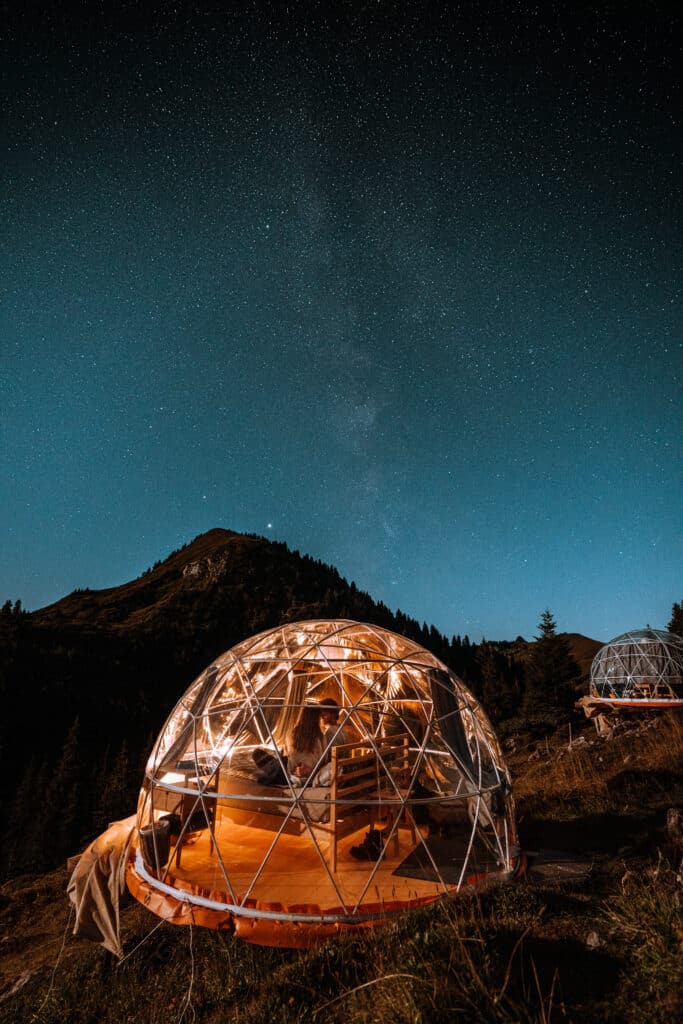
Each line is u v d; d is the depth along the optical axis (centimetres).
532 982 394
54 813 5806
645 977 379
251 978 503
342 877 606
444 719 767
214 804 725
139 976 578
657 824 725
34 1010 579
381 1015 373
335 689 1112
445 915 487
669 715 1420
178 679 10162
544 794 963
